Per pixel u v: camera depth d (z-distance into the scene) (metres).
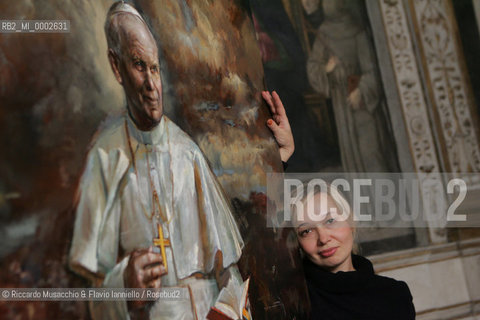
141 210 1.42
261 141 2.43
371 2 7.01
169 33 1.82
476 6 6.98
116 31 1.49
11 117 1.10
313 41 6.75
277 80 6.43
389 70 6.82
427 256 6.10
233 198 1.99
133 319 1.29
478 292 5.98
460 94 6.81
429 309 5.89
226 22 2.38
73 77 1.29
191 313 1.50
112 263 1.28
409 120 6.66
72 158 1.23
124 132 1.44
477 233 6.23
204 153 1.87
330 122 6.54
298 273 2.42
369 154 6.55
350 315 2.77
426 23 6.95
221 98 2.14
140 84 1.56
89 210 1.24
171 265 1.48
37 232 1.09
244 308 1.81
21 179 1.08
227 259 1.79
